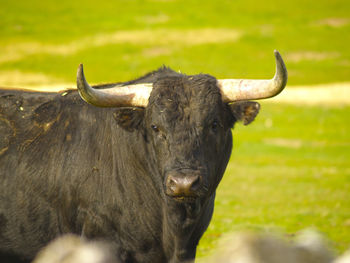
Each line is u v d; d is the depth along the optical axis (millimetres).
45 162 21078
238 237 5090
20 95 22547
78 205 20500
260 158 84312
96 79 195625
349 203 51344
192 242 20141
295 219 43750
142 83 20766
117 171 20141
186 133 18297
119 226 20094
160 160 18594
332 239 37281
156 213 19844
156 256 20359
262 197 54062
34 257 21328
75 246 6035
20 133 21672
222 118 19422
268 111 139250
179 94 18906
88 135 21047
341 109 145500
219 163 19938
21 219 20953
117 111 19094
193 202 18578
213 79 20109
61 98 22266
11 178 21141
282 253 4934
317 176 67938
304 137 108125
